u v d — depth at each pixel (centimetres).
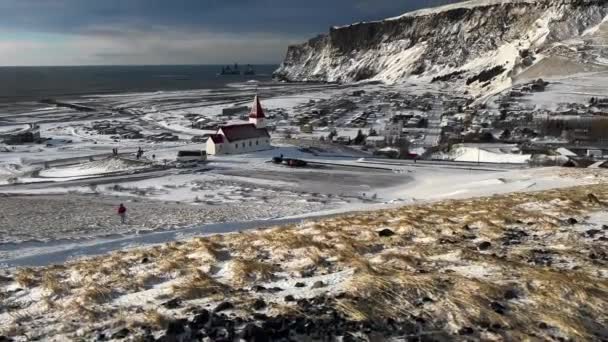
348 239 1588
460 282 978
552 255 1252
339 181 6341
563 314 838
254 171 7056
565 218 1741
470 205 2386
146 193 5622
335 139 11394
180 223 3312
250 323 855
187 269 1372
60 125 14800
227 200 5088
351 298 935
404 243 1510
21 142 11250
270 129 13612
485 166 7256
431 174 6650
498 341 771
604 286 952
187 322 886
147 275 1311
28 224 3353
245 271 1235
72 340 859
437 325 832
